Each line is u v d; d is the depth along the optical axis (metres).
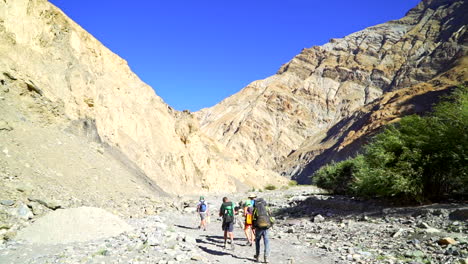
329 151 172.50
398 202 17.36
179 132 50.88
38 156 17.00
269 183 85.50
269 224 8.41
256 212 8.49
